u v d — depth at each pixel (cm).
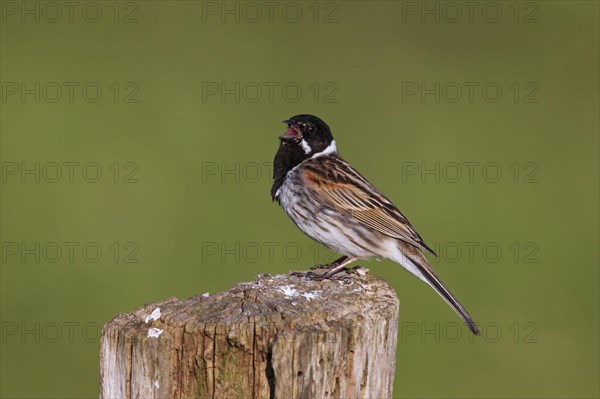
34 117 1933
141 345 652
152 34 2294
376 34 2366
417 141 1964
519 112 2095
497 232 1684
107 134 1884
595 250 1641
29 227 1630
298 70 2177
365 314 700
